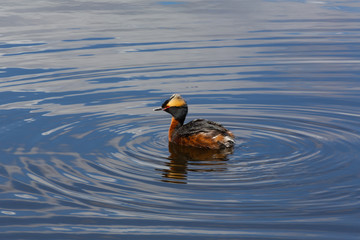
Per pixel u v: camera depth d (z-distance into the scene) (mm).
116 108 16125
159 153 12734
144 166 11938
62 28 26500
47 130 14266
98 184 11078
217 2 34062
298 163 11828
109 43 23750
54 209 10195
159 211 10000
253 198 10359
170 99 13984
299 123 14641
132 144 13320
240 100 16812
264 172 11430
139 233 9367
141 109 16062
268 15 29766
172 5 32938
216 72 19781
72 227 9617
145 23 27672
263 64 20672
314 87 17938
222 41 24047
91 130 14273
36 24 27312
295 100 16688
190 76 19328
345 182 10891
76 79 18984
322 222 9562
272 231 9336
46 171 11766
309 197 10344
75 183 11164
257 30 26078
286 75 19297
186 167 11812
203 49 22766
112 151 12852
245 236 9203
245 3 33719
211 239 9141
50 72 19781
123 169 11781
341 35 24797
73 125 14641
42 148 13055
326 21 27969
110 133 14086
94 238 9297
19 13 30188
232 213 9875
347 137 13398
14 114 15516
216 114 15594
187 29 26312
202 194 10555
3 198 10633
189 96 17297
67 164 12109
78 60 21281
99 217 9875
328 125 14383
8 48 22891
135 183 11094
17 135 13922
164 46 23297
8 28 26500
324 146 12789
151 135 14016
